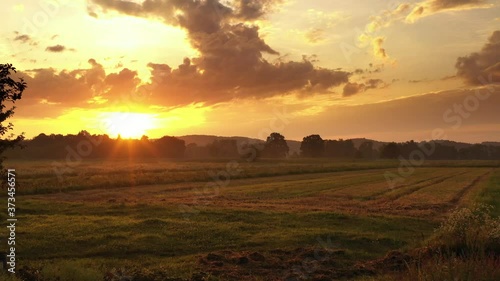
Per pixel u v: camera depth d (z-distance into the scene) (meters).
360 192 51.53
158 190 54.53
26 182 56.44
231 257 19.16
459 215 18.78
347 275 16.98
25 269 15.65
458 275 11.89
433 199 44.47
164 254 20.56
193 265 18.16
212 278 16.27
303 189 55.50
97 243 22.17
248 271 17.41
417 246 19.88
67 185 54.06
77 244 21.97
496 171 101.56
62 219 28.92
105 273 16.58
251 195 48.19
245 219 29.22
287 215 31.00
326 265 18.42
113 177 65.25
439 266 12.62
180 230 24.98
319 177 80.50
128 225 26.34
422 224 28.69
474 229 17.52
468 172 97.88
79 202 39.72
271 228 26.08
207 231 24.86
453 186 60.81
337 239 23.09
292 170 91.00
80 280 15.15
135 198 45.16
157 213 32.16
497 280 11.74
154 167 100.56
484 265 12.26
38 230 24.78
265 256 19.58
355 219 29.47
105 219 29.00
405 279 13.35
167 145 180.38
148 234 23.89
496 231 17.02
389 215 32.50
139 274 16.39
